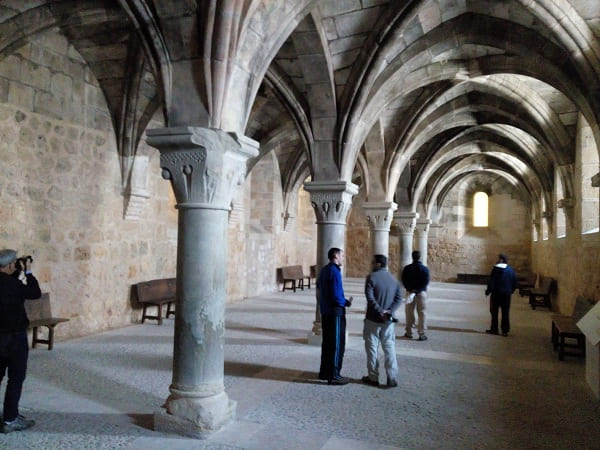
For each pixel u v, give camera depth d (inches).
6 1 238.5
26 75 282.7
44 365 248.5
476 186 867.4
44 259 297.7
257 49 178.4
